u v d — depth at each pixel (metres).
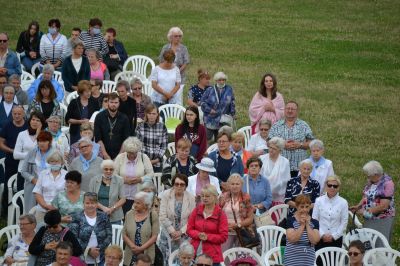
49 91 24.75
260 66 38.41
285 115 23.83
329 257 19.75
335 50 41.44
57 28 31.25
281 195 22.06
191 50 40.12
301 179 21.16
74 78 28.38
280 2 49.56
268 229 20.14
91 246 18.66
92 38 31.06
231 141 22.50
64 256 16.88
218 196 19.69
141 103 26.02
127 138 21.89
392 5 49.09
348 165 27.52
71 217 18.84
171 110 27.31
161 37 41.88
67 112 24.84
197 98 27.47
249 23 45.38
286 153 23.52
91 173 21.06
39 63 31.45
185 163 21.34
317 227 20.05
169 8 47.25
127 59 32.31
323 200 20.20
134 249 18.58
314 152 22.17
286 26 45.12
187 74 36.12
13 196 21.36
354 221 20.67
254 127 25.59
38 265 17.55
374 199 20.64
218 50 40.47
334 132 30.50
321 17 46.91
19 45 32.19
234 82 35.69
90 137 22.22
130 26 43.22
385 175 20.75
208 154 22.27
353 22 46.09
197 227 18.69
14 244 18.66
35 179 21.06
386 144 29.66
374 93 35.47
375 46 42.34
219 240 18.56
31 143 22.06
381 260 19.03
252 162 21.16
